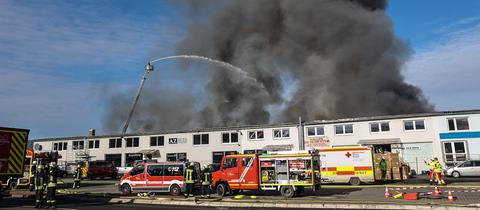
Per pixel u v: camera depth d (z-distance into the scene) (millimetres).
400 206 13062
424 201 14109
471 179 25562
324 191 19594
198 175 19156
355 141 33906
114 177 38844
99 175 37406
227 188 18328
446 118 31359
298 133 36281
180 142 41812
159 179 19234
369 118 33812
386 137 32969
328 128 35188
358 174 23047
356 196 16797
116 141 45750
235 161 18281
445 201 13969
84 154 45938
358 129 34031
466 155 30266
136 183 19516
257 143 38000
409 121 32531
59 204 15625
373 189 20094
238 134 39125
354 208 13469
